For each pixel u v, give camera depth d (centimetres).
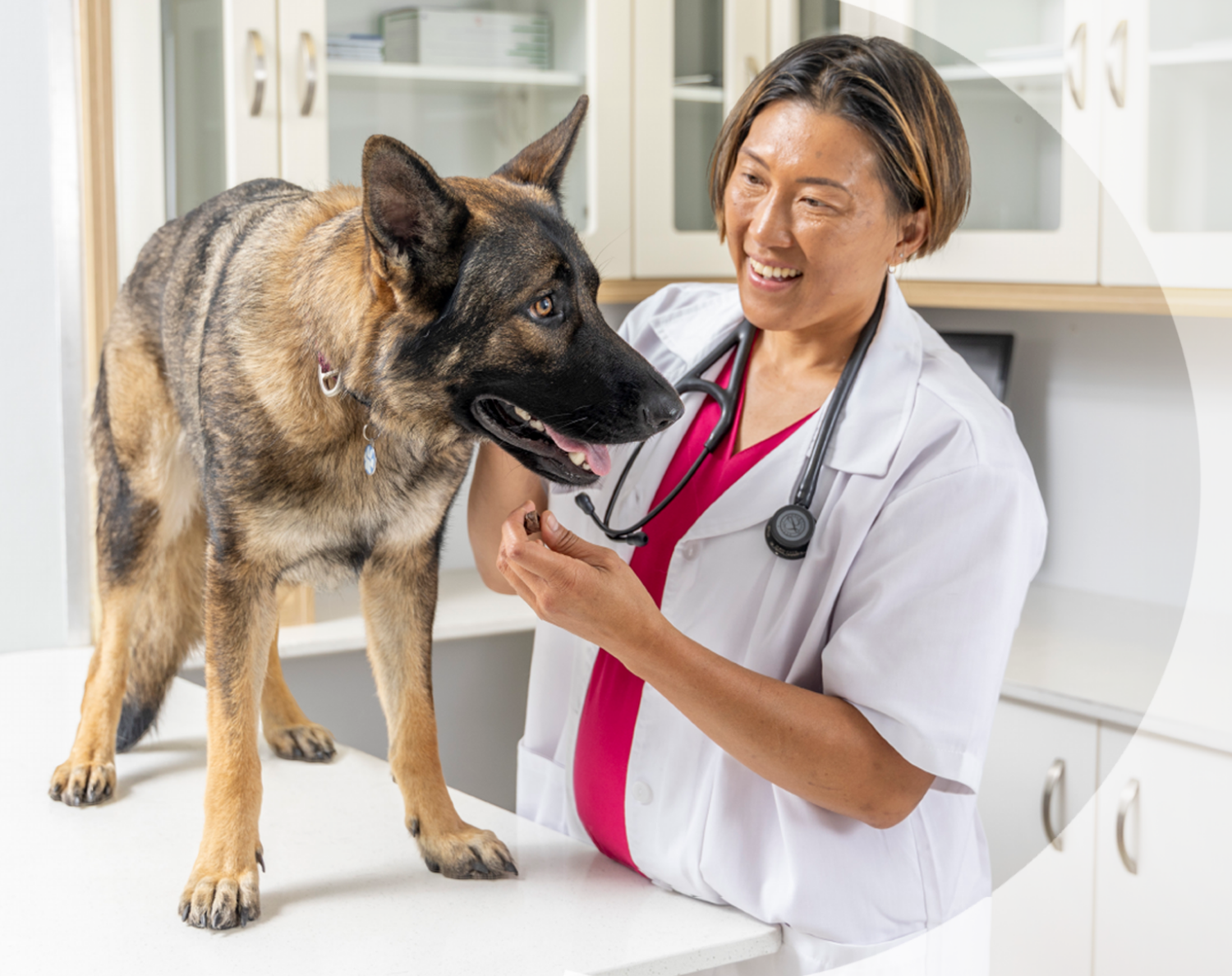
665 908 122
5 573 233
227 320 127
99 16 220
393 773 136
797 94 115
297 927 116
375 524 133
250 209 146
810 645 117
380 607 140
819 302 118
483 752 294
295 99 231
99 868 128
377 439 126
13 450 230
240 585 128
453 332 119
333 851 135
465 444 134
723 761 119
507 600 272
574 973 107
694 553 127
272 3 225
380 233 114
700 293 155
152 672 164
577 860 134
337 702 271
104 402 166
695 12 272
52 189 228
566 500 145
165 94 228
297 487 126
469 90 262
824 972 116
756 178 117
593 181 264
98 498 166
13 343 229
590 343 123
